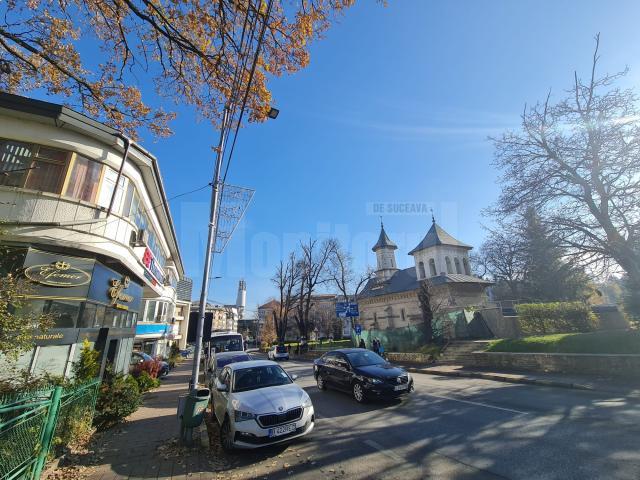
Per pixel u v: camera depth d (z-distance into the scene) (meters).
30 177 9.43
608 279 16.78
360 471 5.09
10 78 8.97
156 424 8.59
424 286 24.95
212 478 5.11
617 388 9.54
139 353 21.00
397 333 25.34
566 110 15.39
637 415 6.95
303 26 7.74
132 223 12.52
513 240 17.53
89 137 10.54
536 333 19.05
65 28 8.58
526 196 16.03
